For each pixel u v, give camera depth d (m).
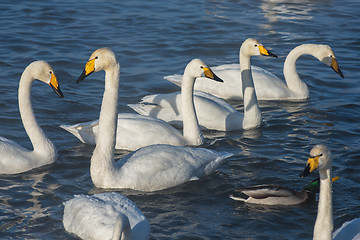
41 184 13.14
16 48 22.83
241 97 19.92
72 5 29.77
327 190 9.23
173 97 17.19
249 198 12.50
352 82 21.14
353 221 10.25
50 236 10.92
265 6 31.53
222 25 27.44
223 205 12.45
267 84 19.86
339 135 16.31
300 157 14.82
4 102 17.69
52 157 14.24
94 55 12.77
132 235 10.03
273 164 14.45
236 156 14.98
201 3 31.66
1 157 13.48
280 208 12.29
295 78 20.02
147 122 15.34
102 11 29.00
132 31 25.88
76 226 10.77
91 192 12.80
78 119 16.97
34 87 19.30
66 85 19.66
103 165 12.84
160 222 11.62
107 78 12.88
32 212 11.84
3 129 15.95
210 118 16.98
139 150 13.66
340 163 14.35
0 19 26.55
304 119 17.73
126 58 22.53
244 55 16.98
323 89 20.58
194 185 13.44
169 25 27.06
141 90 19.58
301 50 20.00
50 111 17.41
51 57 22.03
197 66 15.17
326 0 33.41
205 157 13.84
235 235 11.17
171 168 13.26
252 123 17.02
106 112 12.86
